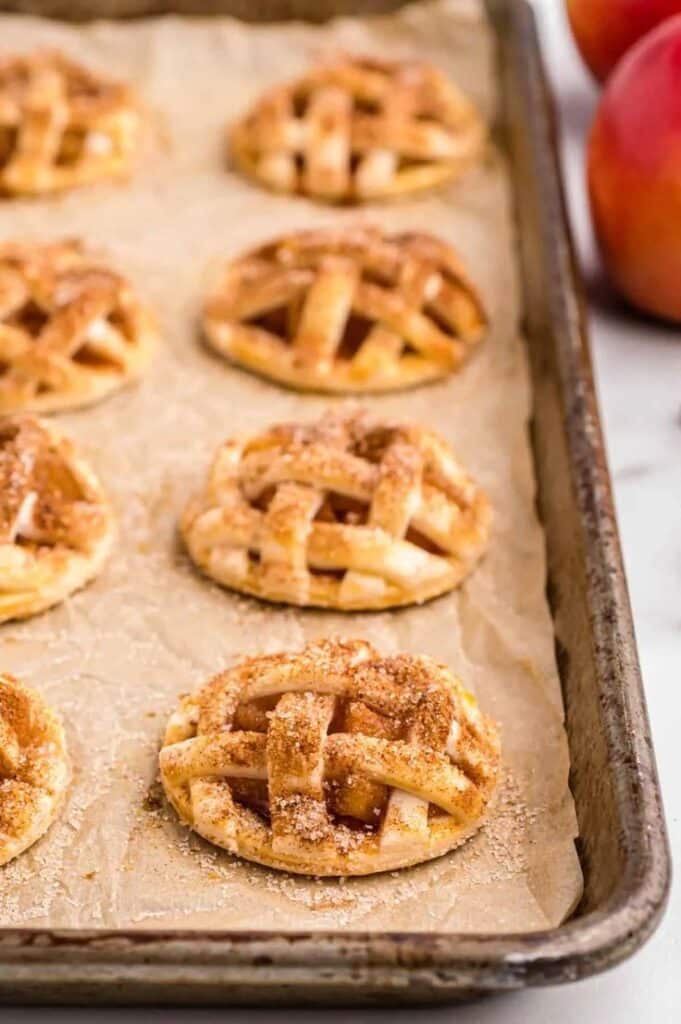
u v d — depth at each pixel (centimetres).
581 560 63
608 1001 57
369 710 60
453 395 71
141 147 80
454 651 64
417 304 72
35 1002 56
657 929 57
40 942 54
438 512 65
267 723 60
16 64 80
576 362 68
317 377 71
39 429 67
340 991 55
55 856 59
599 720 59
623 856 56
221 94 83
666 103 69
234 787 60
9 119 78
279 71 84
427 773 59
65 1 84
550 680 63
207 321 73
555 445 67
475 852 59
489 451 69
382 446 66
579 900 58
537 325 72
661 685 63
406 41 85
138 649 64
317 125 78
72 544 65
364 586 64
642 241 71
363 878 58
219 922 58
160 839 59
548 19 87
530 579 65
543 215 73
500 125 82
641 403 70
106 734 62
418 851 58
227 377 72
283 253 73
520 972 54
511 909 58
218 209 78
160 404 71
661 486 68
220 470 66
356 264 72
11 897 58
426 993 55
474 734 60
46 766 60
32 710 61
